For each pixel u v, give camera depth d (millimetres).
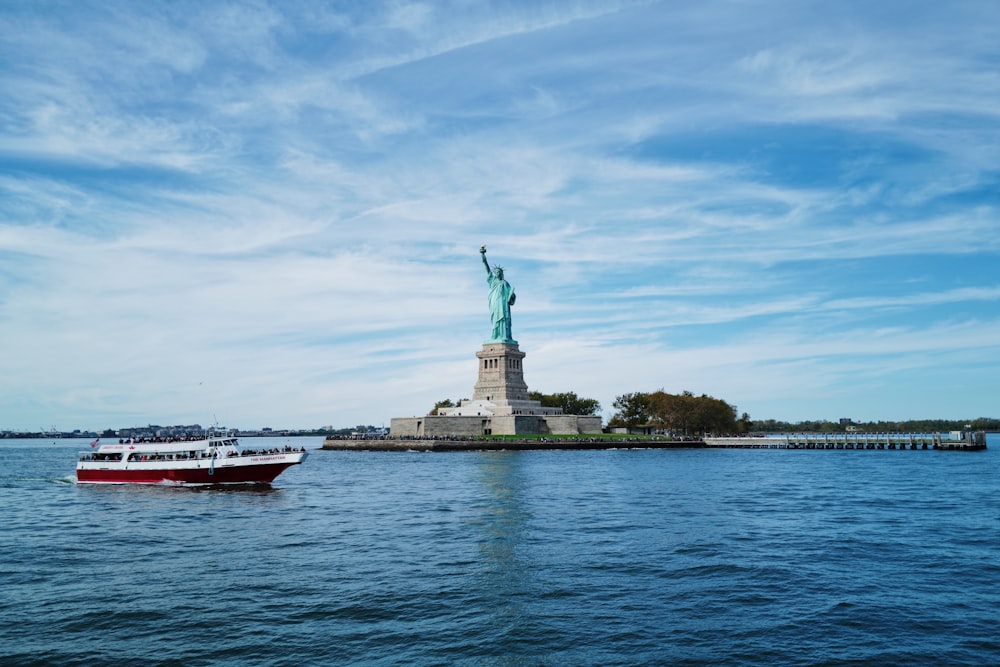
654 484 118938
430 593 48062
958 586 49375
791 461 186875
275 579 52094
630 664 36250
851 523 75062
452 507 89750
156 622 42531
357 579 51844
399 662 36562
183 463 117625
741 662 36406
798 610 44250
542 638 39656
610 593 47969
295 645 38875
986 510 84125
